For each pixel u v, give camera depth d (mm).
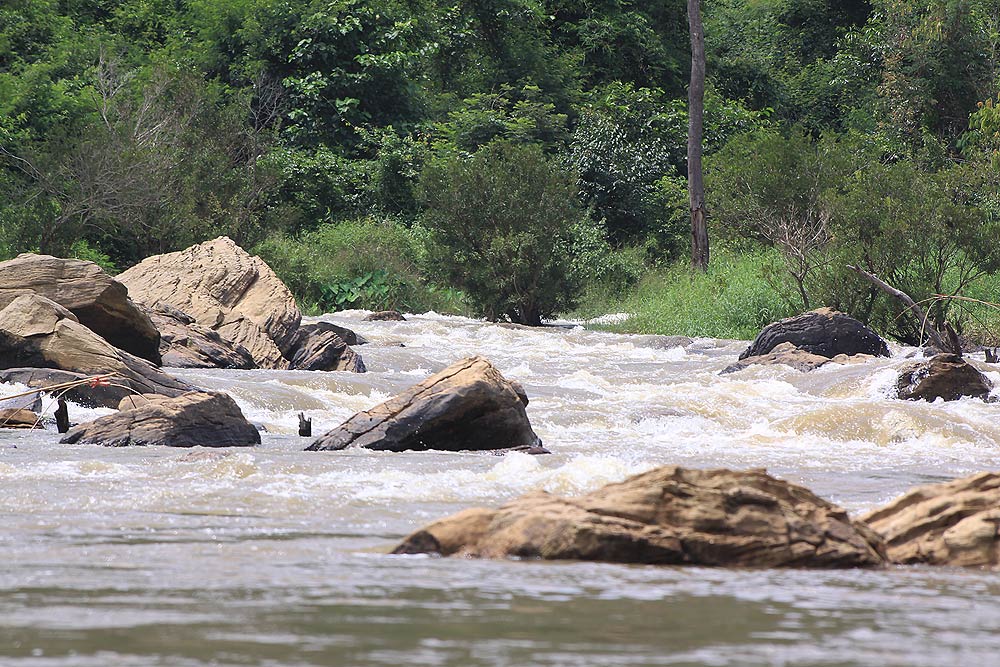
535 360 76750
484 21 192000
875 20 183375
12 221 103000
